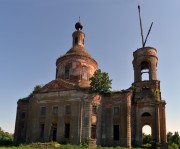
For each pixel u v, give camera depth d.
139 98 36.06
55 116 32.91
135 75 38.28
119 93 33.44
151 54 38.19
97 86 33.69
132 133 34.19
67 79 39.25
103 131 32.34
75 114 31.67
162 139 33.25
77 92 32.69
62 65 40.62
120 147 29.39
